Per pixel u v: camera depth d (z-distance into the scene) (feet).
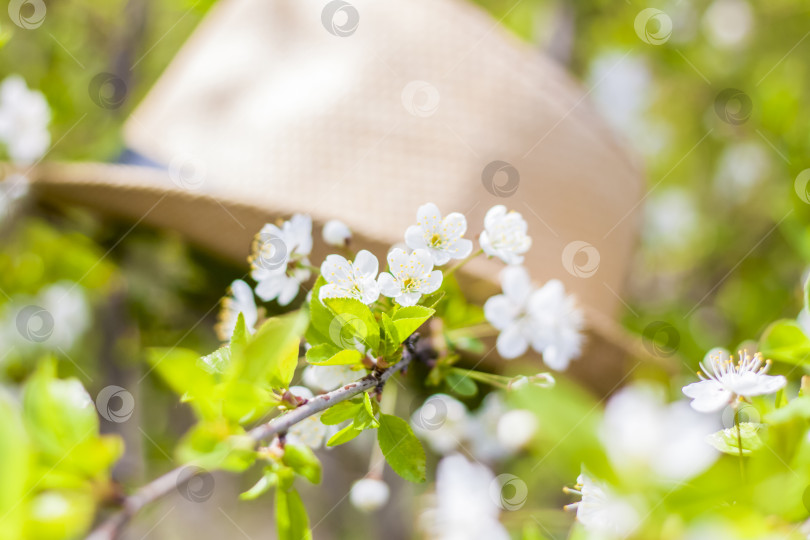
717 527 1.35
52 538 1.37
